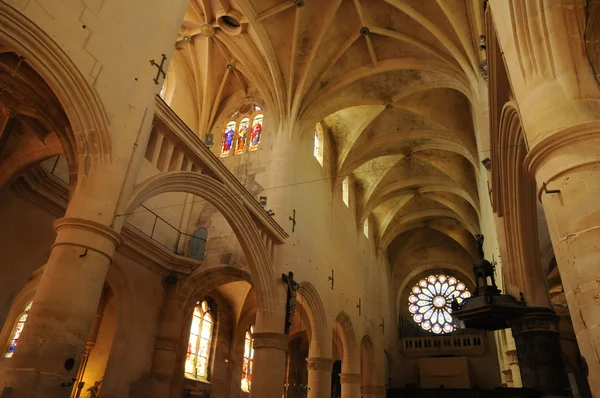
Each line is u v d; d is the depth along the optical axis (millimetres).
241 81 20859
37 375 6332
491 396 11445
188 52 20125
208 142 17375
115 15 8844
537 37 5633
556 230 4828
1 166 10234
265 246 14141
